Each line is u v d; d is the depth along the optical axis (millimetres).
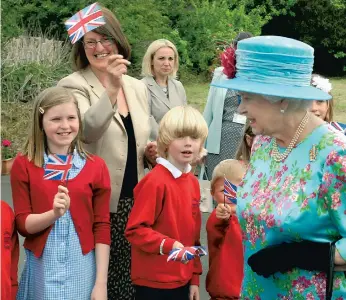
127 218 4207
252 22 22438
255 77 2701
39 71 12828
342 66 25375
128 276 4289
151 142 4270
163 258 3826
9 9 13883
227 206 4180
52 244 3619
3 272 3277
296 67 2672
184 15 19531
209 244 4375
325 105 4211
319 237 2658
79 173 3701
